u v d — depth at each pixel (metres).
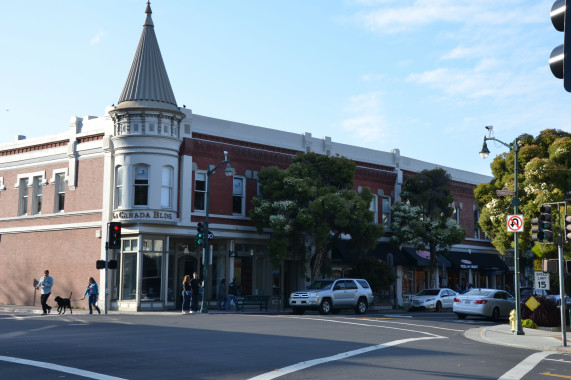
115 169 33.91
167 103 33.78
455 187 52.38
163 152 33.28
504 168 32.78
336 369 12.04
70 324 20.44
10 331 17.94
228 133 37.00
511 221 22.77
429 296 40.50
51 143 38.12
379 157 46.12
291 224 35.06
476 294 30.95
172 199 33.62
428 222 43.59
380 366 12.70
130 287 33.06
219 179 36.34
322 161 37.50
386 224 45.66
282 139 40.00
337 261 40.62
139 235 32.78
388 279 40.03
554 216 28.56
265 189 36.25
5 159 40.75
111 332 17.89
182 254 36.59
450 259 49.78
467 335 22.16
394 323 25.70
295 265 40.50
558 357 16.11
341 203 34.97
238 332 19.03
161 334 17.62
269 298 38.22
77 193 35.94
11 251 39.50
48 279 29.38
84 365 11.63
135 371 11.09
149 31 34.84
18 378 10.13
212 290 37.25
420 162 49.94
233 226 36.34
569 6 4.81
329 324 23.58
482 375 11.99
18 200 39.50
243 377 10.78
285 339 17.41
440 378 11.32
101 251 33.97
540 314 26.06
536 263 22.80
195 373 11.06
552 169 29.11
